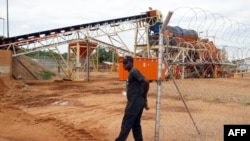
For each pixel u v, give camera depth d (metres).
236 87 29.08
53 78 41.41
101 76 48.47
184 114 14.30
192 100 19.42
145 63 15.88
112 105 17.58
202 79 34.12
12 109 15.95
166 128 11.15
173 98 19.94
